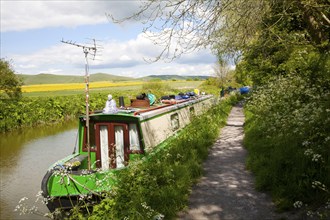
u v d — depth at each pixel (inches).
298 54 518.0
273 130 353.4
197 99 711.7
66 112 1175.6
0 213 339.9
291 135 296.5
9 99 1087.6
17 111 967.0
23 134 848.3
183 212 221.8
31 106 1044.5
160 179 270.1
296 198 208.5
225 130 554.3
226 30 305.0
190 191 259.3
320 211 186.4
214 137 466.0
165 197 232.2
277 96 456.8
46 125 1018.1
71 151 628.1
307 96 390.6
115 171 286.0
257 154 326.0
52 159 567.2
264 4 280.8
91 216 229.1
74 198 282.7
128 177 265.7
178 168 292.8
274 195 226.1
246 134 452.8
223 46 331.3
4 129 884.6
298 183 221.8
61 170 275.3
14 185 430.6
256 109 523.8
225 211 217.2
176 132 474.3
